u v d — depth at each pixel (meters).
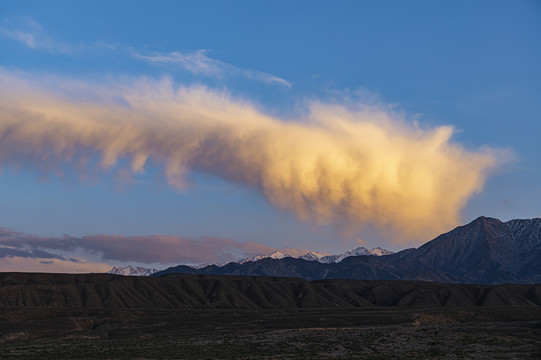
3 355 105.06
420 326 162.50
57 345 125.44
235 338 132.25
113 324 178.12
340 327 170.25
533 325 158.75
